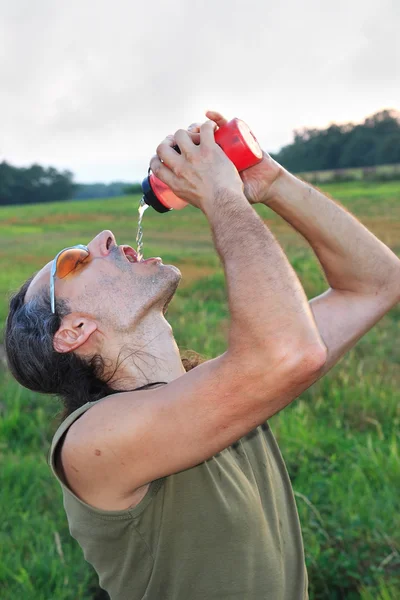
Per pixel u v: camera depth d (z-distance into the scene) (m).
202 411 1.30
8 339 1.76
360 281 1.83
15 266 14.28
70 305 1.65
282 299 1.27
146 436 1.33
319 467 3.80
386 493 3.34
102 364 1.65
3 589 2.97
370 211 21.41
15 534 3.41
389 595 2.67
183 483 1.43
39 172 86.94
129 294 1.65
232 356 1.28
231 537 1.45
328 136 73.44
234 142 1.67
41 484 3.98
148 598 1.48
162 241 18.77
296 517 1.76
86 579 3.00
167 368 1.65
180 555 1.44
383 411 4.60
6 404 5.40
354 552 2.94
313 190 1.85
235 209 1.40
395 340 6.41
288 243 13.03
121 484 1.39
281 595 1.53
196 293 9.54
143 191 1.78
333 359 1.76
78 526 1.50
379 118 71.06
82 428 1.40
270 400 1.28
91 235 23.28
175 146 1.58
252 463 1.68
